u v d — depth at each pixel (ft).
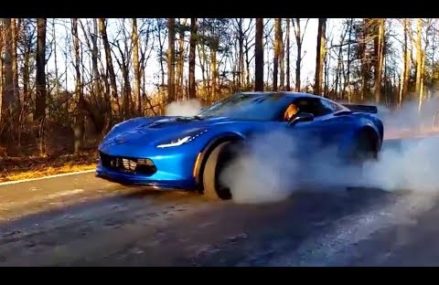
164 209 13.71
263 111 16.63
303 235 11.17
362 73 99.60
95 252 10.00
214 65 70.44
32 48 39.55
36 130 34.76
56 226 11.97
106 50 40.73
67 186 17.22
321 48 71.97
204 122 15.24
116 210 13.61
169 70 54.90
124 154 14.25
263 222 12.32
